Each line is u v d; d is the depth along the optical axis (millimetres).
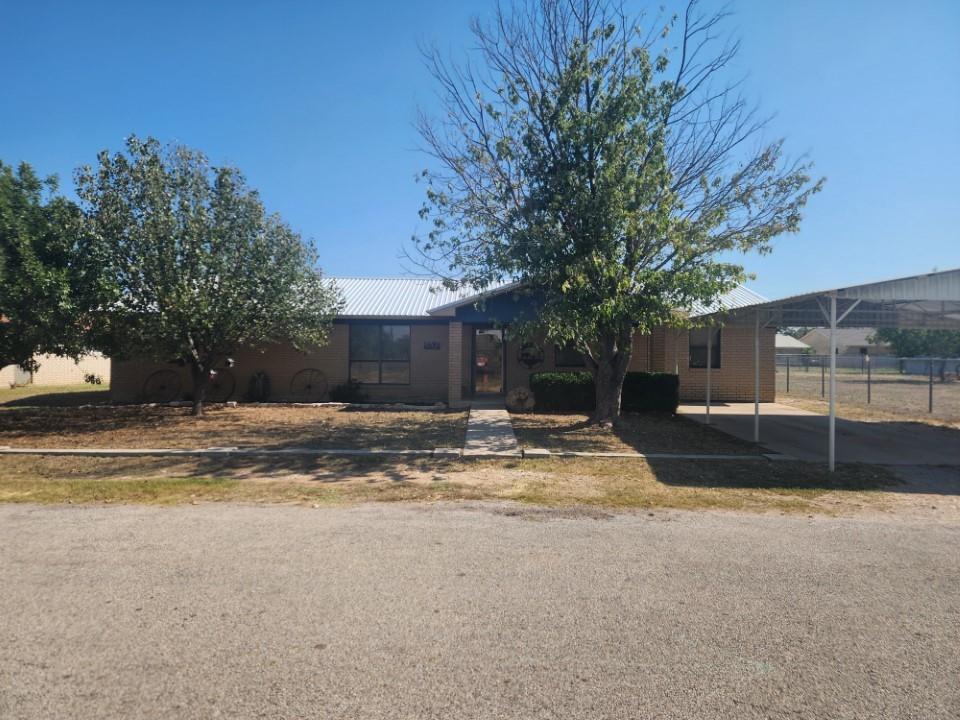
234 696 2971
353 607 3977
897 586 4406
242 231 12844
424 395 18562
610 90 10914
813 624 3779
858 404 18547
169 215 12094
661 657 3369
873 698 2998
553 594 4211
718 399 18578
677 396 15109
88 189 11883
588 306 10281
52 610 3904
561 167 10844
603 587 4340
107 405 16484
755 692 3043
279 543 5273
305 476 8086
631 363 17875
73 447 10000
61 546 5164
